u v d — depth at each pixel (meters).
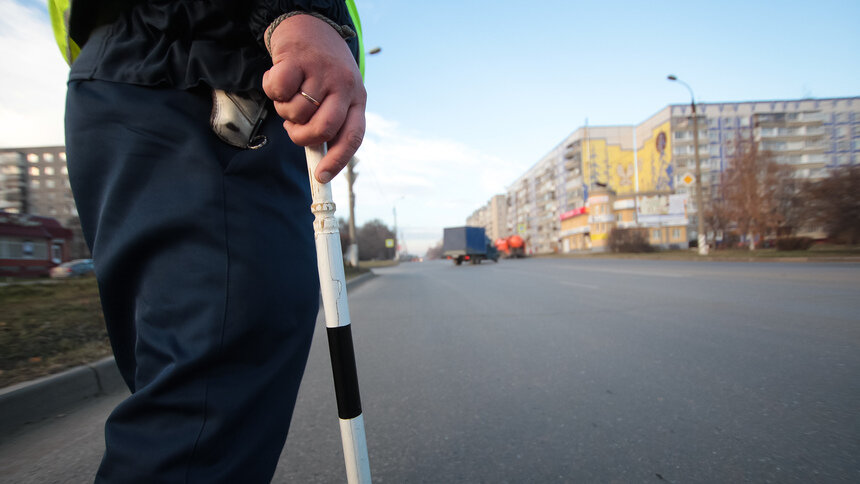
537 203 84.44
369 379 2.96
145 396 0.65
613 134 64.62
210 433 0.66
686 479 1.54
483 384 2.74
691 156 57.94
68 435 2.12
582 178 63.28
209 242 0.69
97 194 0.72
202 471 0.65
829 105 58.59
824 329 3.79
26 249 23.27
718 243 29.91
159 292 0.69
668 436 1.89
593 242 50.75
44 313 4.75
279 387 0.76
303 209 0.85
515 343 3.85
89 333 3.65
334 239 0.72
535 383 2.71
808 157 58.16
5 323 4.04
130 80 0.70
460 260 31.98
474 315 5.61
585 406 2.28
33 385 2.35
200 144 0.70
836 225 15.95
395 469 1.69
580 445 1.84
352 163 21.61
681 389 2.47
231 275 0.69
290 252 0.78
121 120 0.70
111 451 0.65
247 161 0.73
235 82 0.72
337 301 0.71
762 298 5.77
